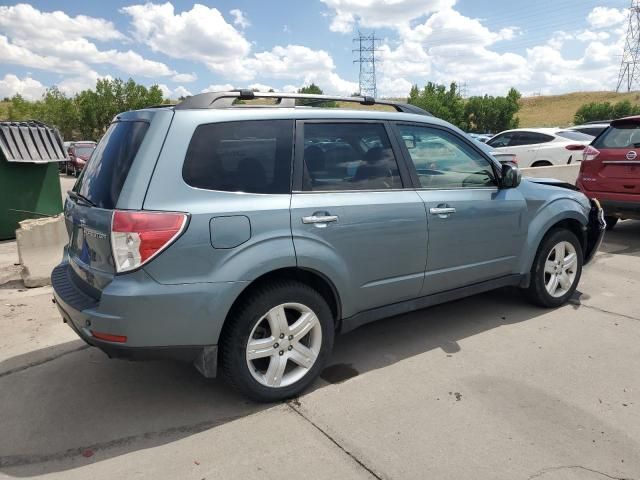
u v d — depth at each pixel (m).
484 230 4.32
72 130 50.12
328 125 3.60
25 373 3.90
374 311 3.82
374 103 4.02
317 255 3.34
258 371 3.39
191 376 3.80
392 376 3.72
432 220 3.95
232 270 3.03
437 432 3.02
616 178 7.39
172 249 2.87
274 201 3.23
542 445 2.88
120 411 3.34
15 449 2.96
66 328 4.77
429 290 4.10
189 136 3.05
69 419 3.26
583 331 4.48
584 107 75.19
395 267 3.81
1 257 7.68
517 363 3.89
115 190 2.98
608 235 8.30
